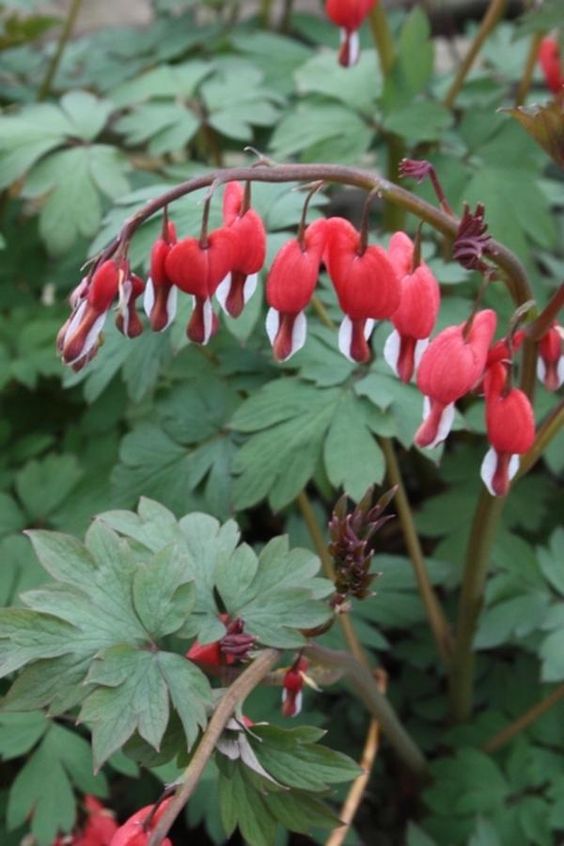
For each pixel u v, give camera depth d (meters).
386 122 0.85
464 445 0.86
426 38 0.85
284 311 0.66
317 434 0.76
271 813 0.66
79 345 0.65
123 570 0.68
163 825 0.63
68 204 0.83
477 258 0.67
